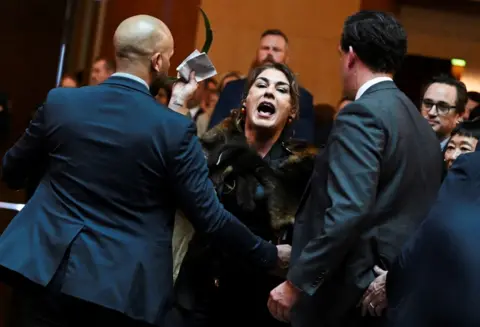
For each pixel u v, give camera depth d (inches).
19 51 286.4
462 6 328.5
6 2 284.5
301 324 128.4
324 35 311.7
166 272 123.3
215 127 152.5
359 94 130.0
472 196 112.1
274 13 311.6
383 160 122.6
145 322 119.6
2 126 267.4
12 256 120.7
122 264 120.0
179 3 303.4
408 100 129.3
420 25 328.5
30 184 140.3
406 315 113.4
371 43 128.6
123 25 128.5
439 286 110.5
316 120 260.4
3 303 203.5
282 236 145.8
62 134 124.0
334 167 122.2
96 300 118.0
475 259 109.0
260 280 144.9
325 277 122.2
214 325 145.3
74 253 120.0
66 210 122.4
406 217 125.0
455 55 330.6
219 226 126.3
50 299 120.8
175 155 122.3
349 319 127.6
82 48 289.1
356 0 313.1
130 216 122.5
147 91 127.1
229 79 253.0
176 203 126.6
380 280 120.5
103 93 125.5
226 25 309.6
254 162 146.6
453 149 159.5
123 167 122.2
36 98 282.4
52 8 287.1
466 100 183.8
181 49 304.7
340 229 119.3
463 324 108.6
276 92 150.6
